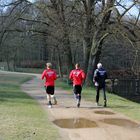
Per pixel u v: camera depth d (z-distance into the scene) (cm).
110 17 3359
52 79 1895
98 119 1543
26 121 1393
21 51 8444
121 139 1159
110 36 3459
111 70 5666
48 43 4578
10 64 10031
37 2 3628
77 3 3447
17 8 3769
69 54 3816
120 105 2073
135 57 3297
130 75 4894
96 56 3528
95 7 3525
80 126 1373
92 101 2228
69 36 3553
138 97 4447
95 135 1212
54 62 7706
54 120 1494
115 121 1499
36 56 9612
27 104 1950
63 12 3516
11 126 1269
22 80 4666
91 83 3516
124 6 3238
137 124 1436
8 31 3853
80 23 3481
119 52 5378
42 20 3778
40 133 1184
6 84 3675
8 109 1705
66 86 3503
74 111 1766
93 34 3466
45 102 2111
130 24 3250
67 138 1152
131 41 3194
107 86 4372
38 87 3434
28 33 3991
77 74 1916
